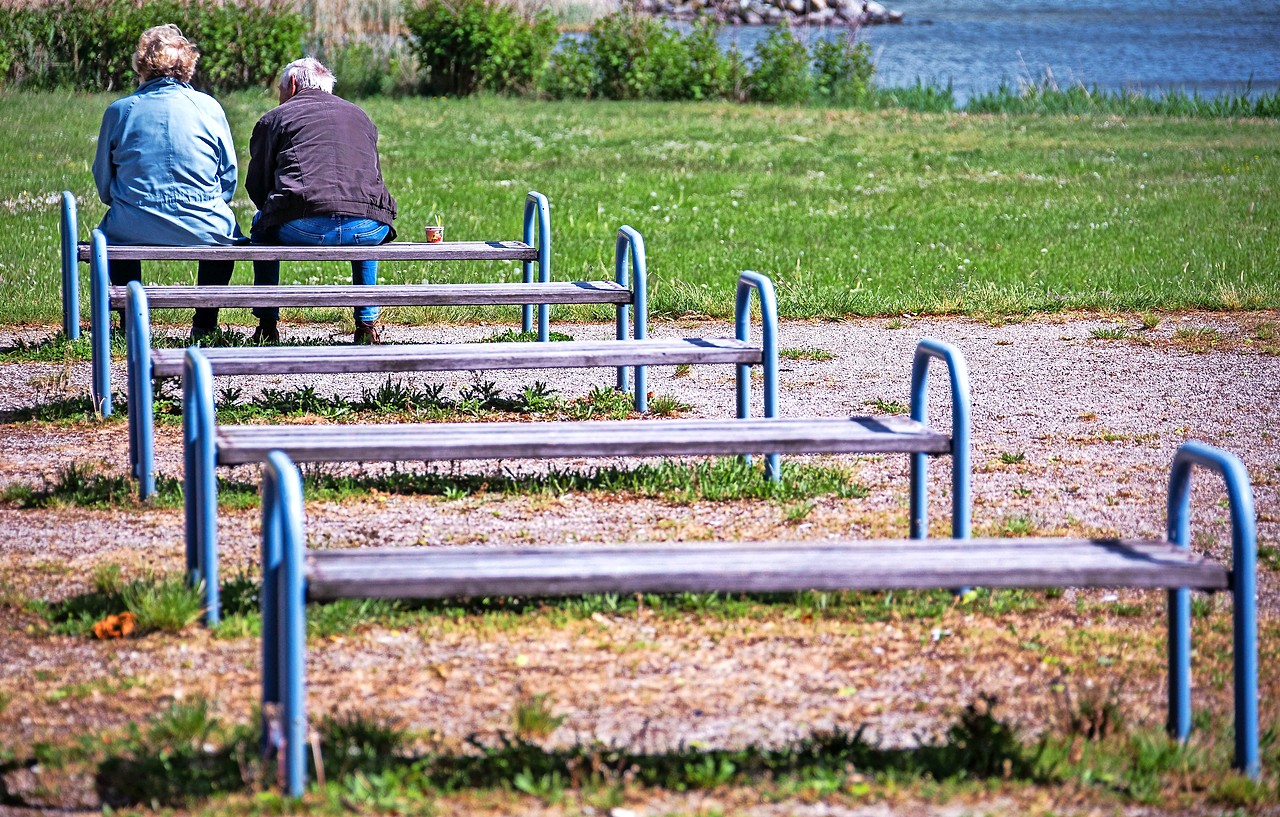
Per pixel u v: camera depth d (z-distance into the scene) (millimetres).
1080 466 23391
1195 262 43844
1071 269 42875
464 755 12438
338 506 20281
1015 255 45125
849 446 17281
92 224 46875
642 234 48250
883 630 15805
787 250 45750
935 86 114812
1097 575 12516
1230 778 12148
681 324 36344
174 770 12016
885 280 41375
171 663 14711
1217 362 31969
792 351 32969
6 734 13000
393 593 11852
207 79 93188
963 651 15227
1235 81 139625
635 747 12836
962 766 12242
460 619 15875
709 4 198375
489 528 19312
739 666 14773
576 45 104375
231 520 19578
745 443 17234
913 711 13727
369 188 30250
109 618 15492
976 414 27234
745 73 104500
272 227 29984
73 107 82688
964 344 34219
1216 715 13586
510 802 11555
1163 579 12508
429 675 14453
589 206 53906
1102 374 30766
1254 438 25266
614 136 79375
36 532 18969
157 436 24469
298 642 11578
